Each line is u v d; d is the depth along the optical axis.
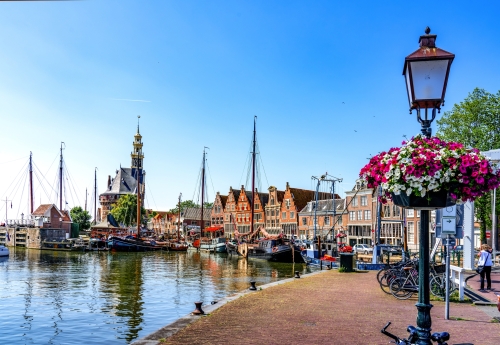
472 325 10.52
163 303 22.86
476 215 35.22
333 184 55.19
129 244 79.69
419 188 6.19
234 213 103.19
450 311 12.43
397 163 6.35
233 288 29.00
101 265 48.94
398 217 63.66
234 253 70.31
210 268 46.00
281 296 16.05
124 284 31.19
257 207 97.31
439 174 6.08
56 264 49.78
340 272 27.08
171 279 34.75
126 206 132.38
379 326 10.69
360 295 16.33
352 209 73.00
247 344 9.11
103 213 159.50
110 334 16.31
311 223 82.25
